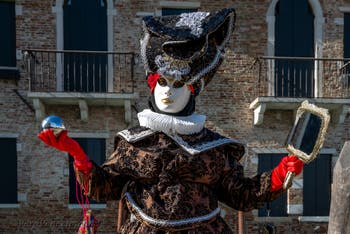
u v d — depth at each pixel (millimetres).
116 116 9695
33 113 9516
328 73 9977
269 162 10023
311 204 10055
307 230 9867
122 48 9688
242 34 9906
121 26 9680
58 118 1872
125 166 2127
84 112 9367
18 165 9445
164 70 2137
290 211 9797
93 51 9344
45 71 9500
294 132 2027
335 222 3643
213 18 2166
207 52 2188
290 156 2031
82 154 1974
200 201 2104
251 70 9906
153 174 2078
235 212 9602
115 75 9656
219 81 9891
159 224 2029
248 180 2209
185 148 2092
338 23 10047
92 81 9867
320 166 10117
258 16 9914
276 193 2109
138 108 9711
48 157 9531
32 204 9453
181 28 2127
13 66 9703
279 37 10109
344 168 3623
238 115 9906
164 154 2080
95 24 9797
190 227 2055
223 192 2268
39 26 9547
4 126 9445
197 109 9859
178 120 2135
